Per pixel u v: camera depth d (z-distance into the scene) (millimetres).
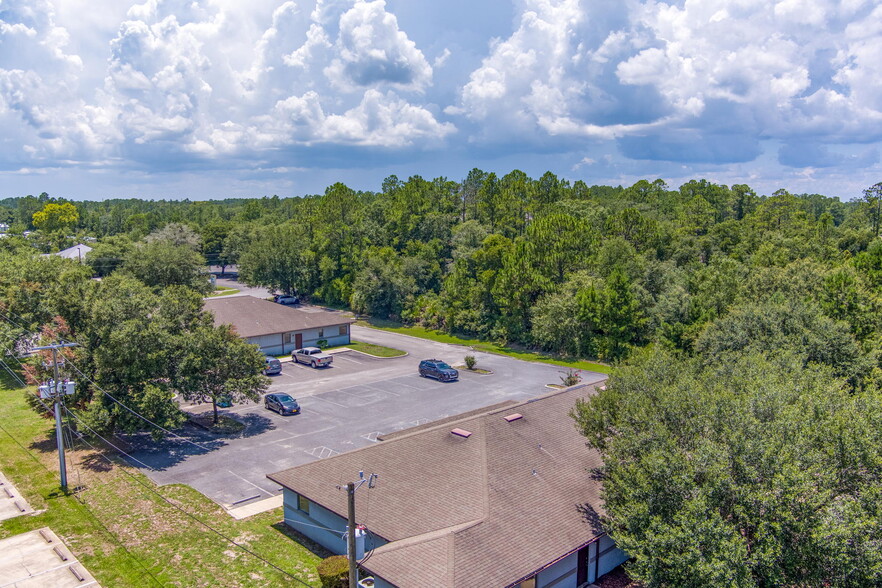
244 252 111500
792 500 15203
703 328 48125
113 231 166375
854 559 14531
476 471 21781
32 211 199125
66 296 33250
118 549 22109
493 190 106250
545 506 20719
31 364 32406
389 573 16891
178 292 38281
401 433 29172
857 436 16250
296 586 19891
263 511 25328
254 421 37375
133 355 31266
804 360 31359
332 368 53156
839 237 83688
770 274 50656
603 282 60312
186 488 27453
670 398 19031
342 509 21125
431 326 75125
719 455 16328
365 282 80562
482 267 73375
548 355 60062
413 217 101938
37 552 21844
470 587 16125
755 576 15805
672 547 15727
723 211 137375
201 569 20828
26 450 32031
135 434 34562
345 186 99938
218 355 35594
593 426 21922
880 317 40375
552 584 19406
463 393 44875
